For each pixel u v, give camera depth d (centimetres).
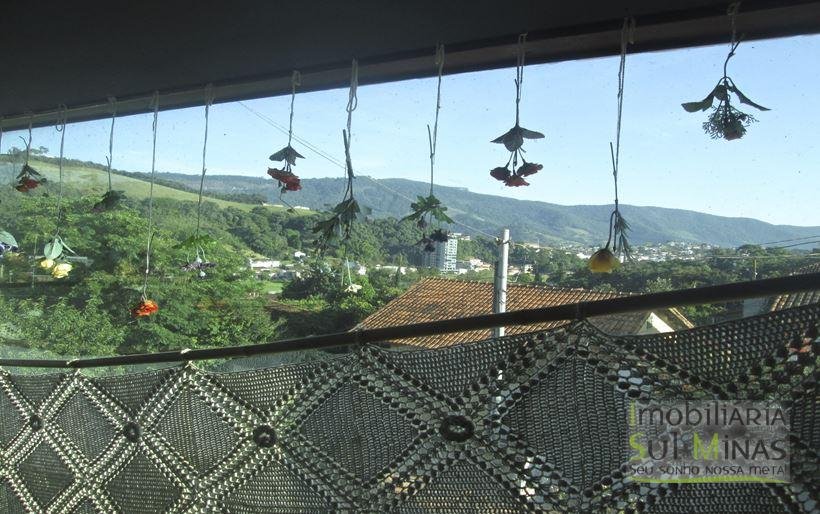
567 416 130
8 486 227
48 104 321
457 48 207
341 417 156
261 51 233
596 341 128
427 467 145
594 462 129
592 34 184
